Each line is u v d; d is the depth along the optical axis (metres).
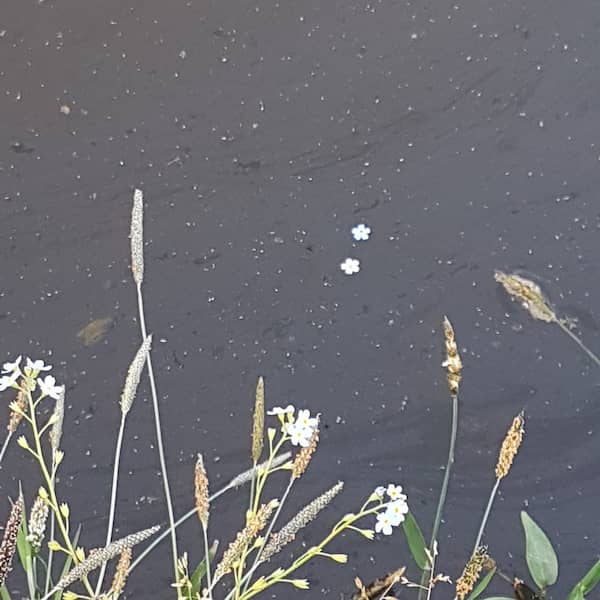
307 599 0.72
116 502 0.75
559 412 0.76
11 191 0.85
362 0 0.90
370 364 0.78
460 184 0.84
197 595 0.53
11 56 0.90
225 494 0.75
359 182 0.84
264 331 0.80
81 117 0.88
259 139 0.86
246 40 0.90
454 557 0.72
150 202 0.84
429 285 0.81
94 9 0.91
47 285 0.82
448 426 0.76
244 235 0.83
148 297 0.81
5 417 0.77
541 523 0.73
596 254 0.81
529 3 0.89
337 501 0.74
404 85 0.87
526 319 0.79
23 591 0.70
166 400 0.78
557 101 0.86
